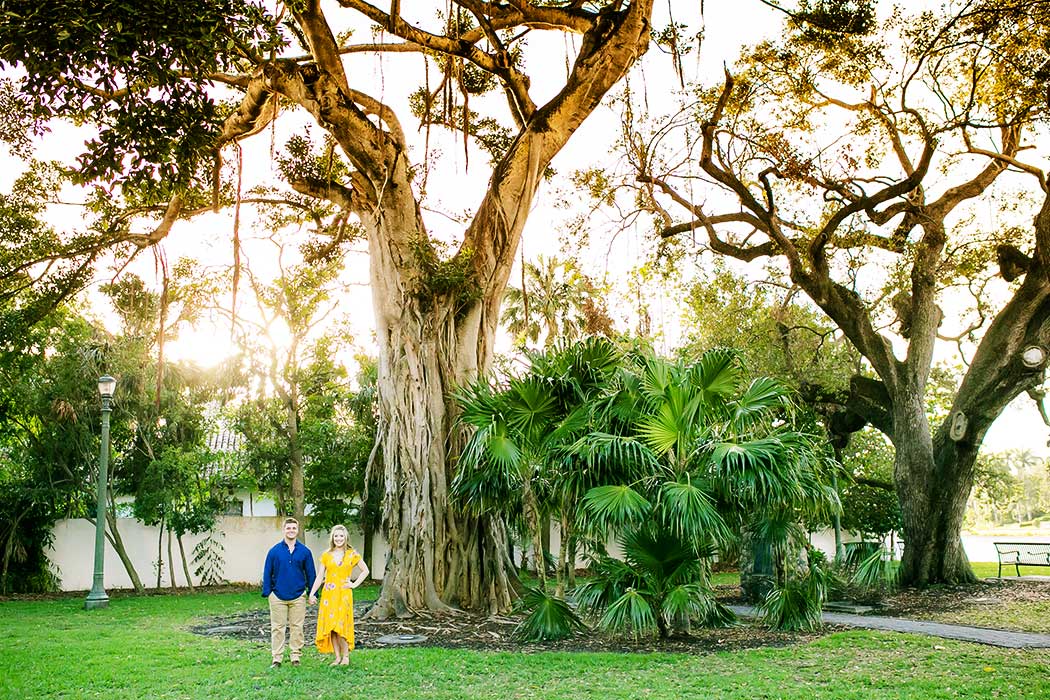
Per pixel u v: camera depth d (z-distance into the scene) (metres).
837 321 20.39
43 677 8.87
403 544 14.40
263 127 15.39
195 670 9.20
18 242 17.67
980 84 18.50
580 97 16.02
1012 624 12.66
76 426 21.31
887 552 14.70
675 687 7.98
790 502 10.55
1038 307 17.61
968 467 18.81
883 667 8.84
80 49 7.73
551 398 12.34
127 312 21.52
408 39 14.12
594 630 11.69
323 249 20.06
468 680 8.50
